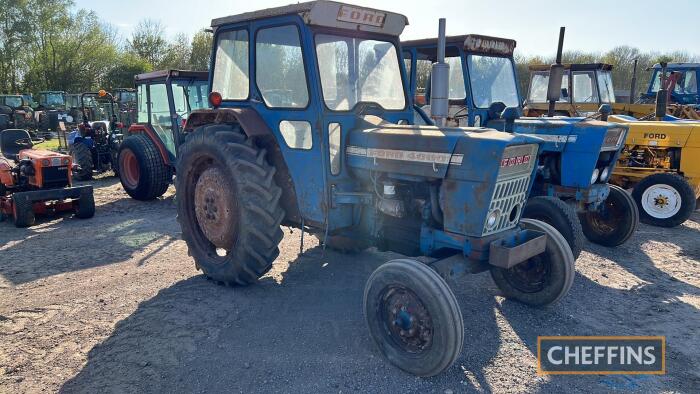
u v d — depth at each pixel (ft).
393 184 11.66
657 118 26.96
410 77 22.61
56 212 23.68
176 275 15.75
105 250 18.39
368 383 9.91
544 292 12.92
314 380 9.99
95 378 10.11
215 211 14.34
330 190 12.37
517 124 18.30
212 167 14.48
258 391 9.66
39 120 67.56
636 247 19.16
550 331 12.12
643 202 22.58
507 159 10.12
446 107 11.82
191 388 9.77
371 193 12.31
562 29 18.03
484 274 15.71
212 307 13.25
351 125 12.48
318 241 18.99
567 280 12.54
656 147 23.32
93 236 20.31
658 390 9.82
